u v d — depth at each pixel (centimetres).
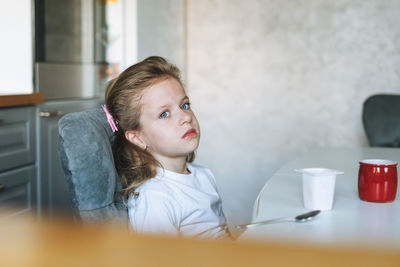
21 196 211
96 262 8
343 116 348
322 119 351
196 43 367
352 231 71
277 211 85
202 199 103
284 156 360
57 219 10
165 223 94
